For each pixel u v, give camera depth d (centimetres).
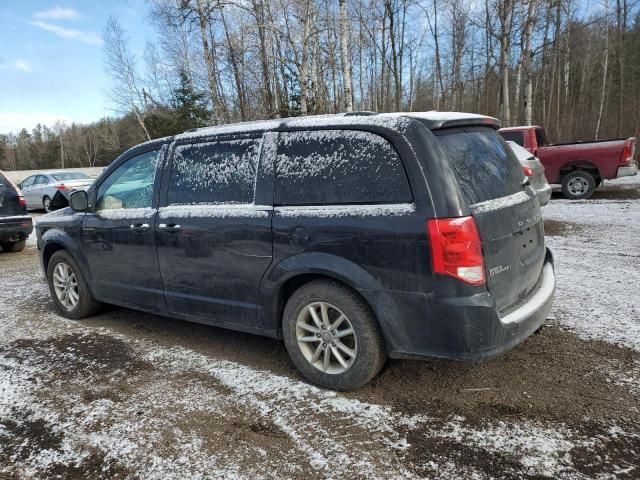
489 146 325
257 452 257
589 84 3400
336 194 301
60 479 244
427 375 329
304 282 329
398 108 2042
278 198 326
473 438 258
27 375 362
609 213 927
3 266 801
